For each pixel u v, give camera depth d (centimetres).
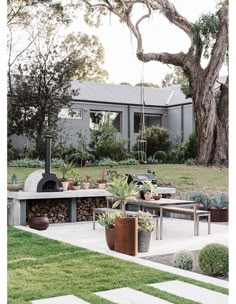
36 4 1456
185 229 830
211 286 409
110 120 1672
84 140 1555
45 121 1441
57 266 489
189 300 364
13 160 1373
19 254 552
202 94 1495
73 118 1576
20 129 1408
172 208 813
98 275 449
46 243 630
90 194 945
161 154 1644
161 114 1828
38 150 1388
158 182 1215
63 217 944
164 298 371
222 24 1451
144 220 607
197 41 1470
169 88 2062
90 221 966
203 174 1329
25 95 1410
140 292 389
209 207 978
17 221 854
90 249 587
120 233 576
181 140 1742
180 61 1534
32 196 870
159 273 456
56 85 1465
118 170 1334
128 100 1733
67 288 404
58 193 903
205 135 1493
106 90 1750
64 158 1436
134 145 1686
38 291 395
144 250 607
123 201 613
